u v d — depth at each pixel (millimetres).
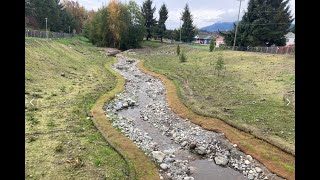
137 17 103688
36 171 14977
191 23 124062
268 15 72688
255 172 17469
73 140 19562
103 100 31109
